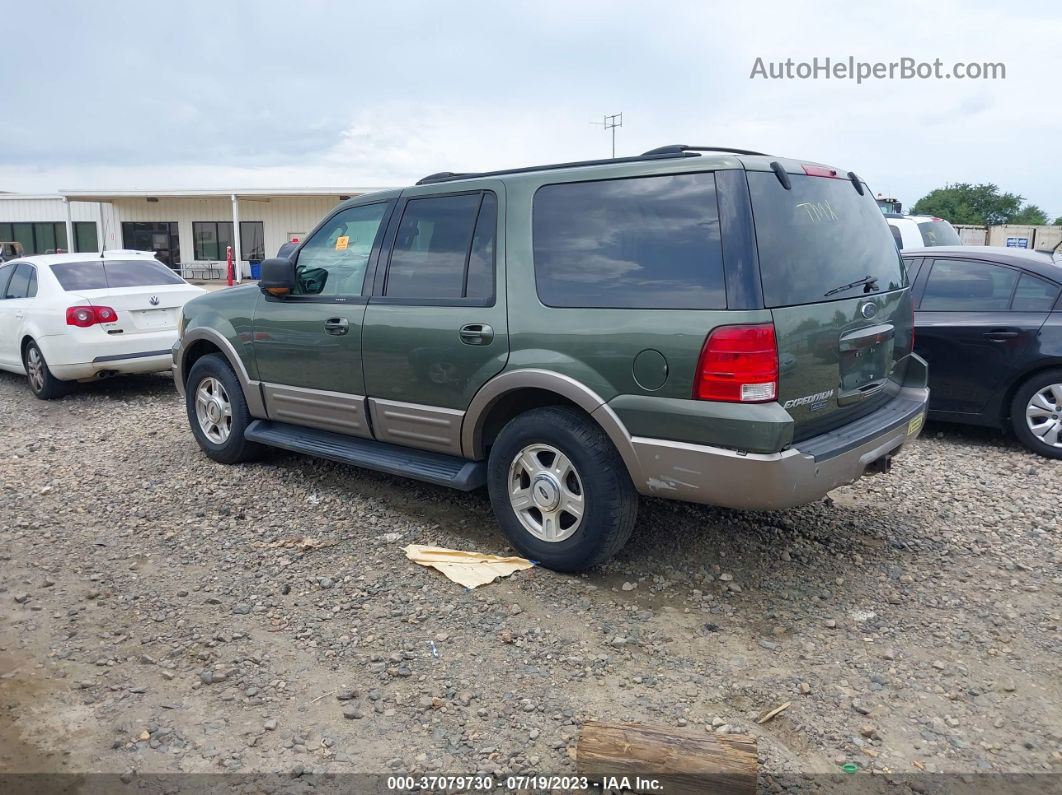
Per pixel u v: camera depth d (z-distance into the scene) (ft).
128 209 116.78
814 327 12.00
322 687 10.62
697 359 11.52
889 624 12.27
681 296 11.82
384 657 11.30
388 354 15.39
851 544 15.19
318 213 112.98
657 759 8.73
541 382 13.07
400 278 15.51
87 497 18.02
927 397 14.97
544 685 10.62
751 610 12.67
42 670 11.05
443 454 15.44
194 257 116.37
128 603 12.98
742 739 8.84
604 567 14.08
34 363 29.58
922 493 17.99
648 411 12.05
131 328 28.89
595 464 12.79
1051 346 20.22
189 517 16.69
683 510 16.61
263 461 20.36
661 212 12.27
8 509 17.29
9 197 126.00
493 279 13.93
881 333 13.64
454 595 13.07
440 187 15.16
